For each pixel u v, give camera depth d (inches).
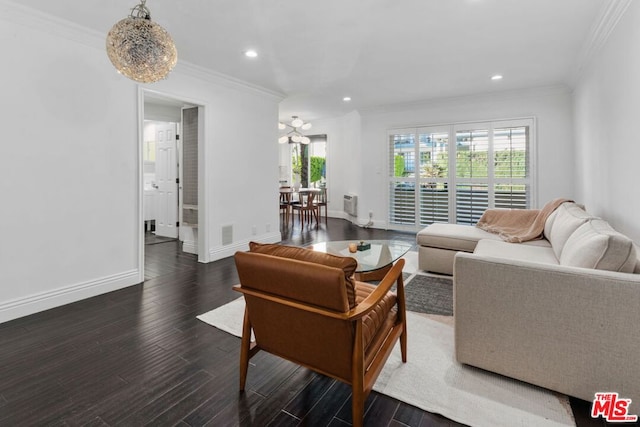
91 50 121.2
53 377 75.0
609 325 60.7
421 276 146.3
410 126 246.8
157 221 241.8
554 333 65.4
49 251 112.3
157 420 61.9
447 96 220.7
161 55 74.8
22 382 73.2
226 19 111.2
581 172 171.6
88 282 122.9
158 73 77.5
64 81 114.3
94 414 63.4
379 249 122.6
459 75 174.2
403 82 186.9
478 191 222.7
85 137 120.6
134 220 137.3
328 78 178.2
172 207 233.1
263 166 206.2
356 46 135.0
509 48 138.3
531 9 106.5
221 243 179.6
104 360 82.0
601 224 87.8
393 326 76.6
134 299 121.7
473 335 73.8
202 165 169.9
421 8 105.0
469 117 224.1
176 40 127.8
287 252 61.5
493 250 119.3
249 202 196.5
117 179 130.9
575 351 63.8
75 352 85.6
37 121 108.3
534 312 66.9
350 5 102.8
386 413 63.6
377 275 111.2
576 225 99.1
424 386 70.9
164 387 71.6
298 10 105.4
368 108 259.4
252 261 60.9
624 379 60.4
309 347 61.5
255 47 135.3
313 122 346.3
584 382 63.5
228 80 175.0
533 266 66.6
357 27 118.0
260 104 202.2
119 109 130.5
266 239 209.6
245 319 69.2
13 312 104.3
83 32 116.0
